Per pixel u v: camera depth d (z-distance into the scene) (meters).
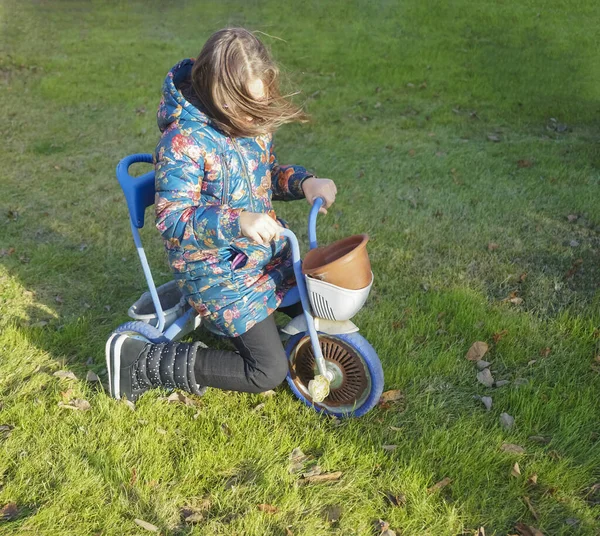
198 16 11.28
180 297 2.90
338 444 2.58
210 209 2.17
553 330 3.29
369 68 8.20
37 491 2.34
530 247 4.12
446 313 3.46
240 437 2.60
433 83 7.60
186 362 2.59
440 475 2.44
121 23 11.06
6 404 2.81
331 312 2.33
